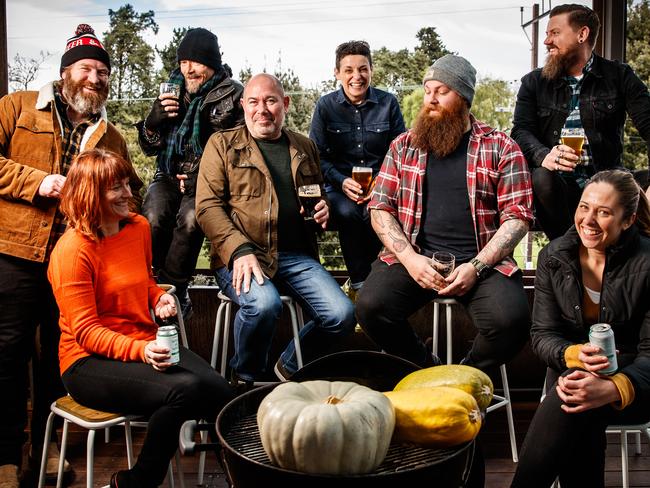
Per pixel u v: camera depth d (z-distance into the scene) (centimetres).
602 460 213
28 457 274
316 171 306
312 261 294
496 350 268
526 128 325
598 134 317
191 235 301
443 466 153
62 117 269
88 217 215
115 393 211
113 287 222
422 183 288
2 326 249
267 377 352
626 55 348
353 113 338
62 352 223
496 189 287
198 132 304
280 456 154
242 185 286
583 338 230
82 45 265
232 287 281
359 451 151
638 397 198
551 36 320
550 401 205
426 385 184
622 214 213
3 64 343
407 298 279
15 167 251
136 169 362
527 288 344
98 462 286
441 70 280
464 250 286
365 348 346
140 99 361
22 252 250
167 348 206
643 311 220
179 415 207
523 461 205
